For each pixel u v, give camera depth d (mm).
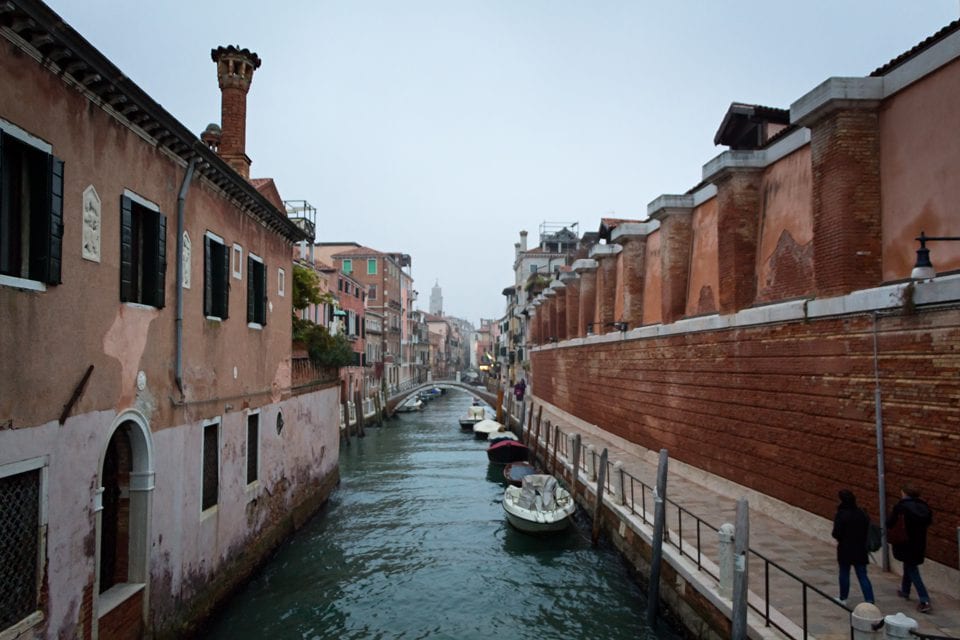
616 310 23672
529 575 13844
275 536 14305
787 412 11359
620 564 13688
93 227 7359
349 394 40250
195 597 10047
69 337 6879
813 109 10156
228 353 11648
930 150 8836
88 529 7203
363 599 12586
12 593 6102
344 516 19000
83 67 6895
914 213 9094
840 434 9875
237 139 14734
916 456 8367
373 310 58000
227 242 11680
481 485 23719
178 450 9500
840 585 7773
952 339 7852
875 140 9789
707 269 15711
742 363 12969
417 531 17406
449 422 47188
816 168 10531
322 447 19406
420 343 81938
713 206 15492
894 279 9422
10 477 6074
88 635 7156
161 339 9016
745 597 7527
